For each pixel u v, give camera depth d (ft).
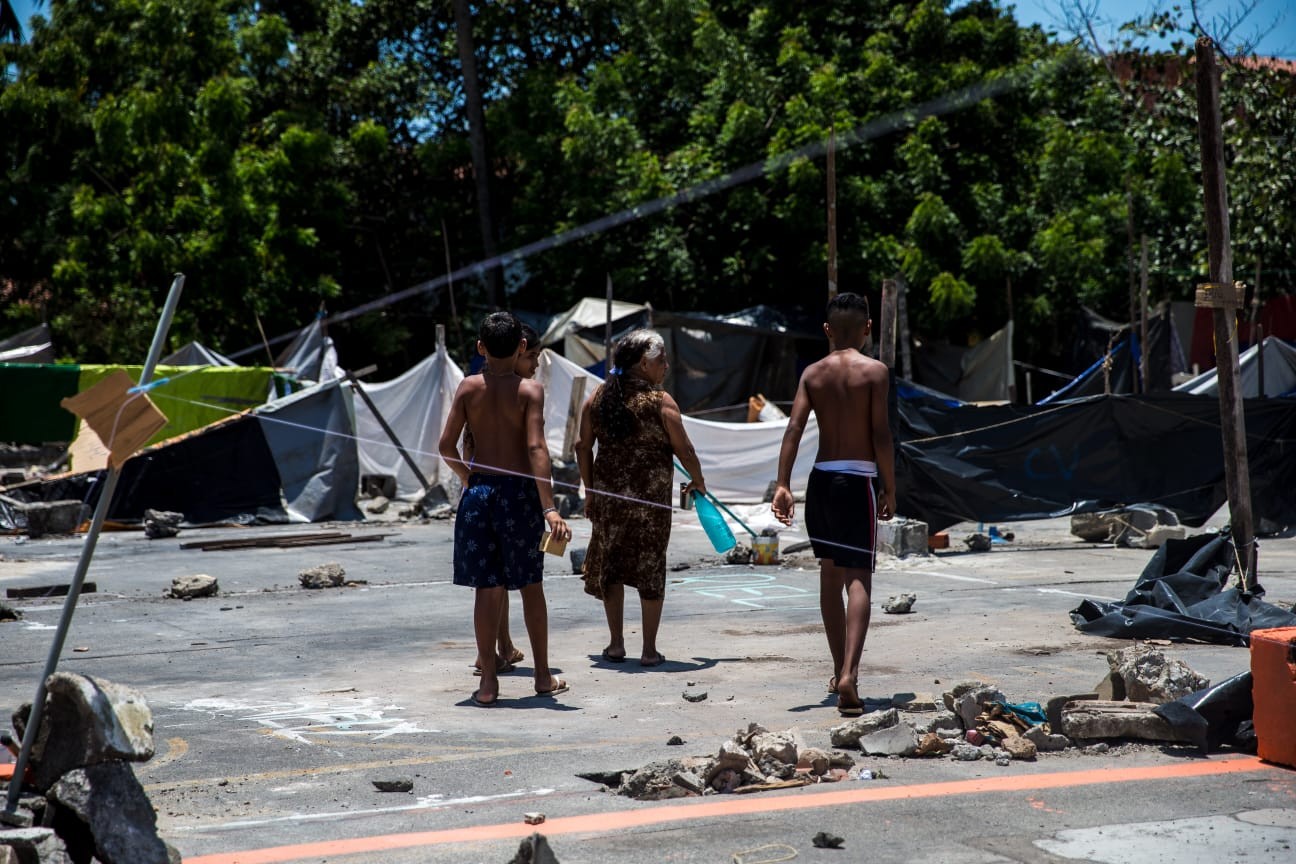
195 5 87.71
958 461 39.83
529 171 92.53
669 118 89.97
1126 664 17.84
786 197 82.07
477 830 12.57
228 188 85.35
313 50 97.04
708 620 27.14
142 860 10.99
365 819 13.08
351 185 97.55
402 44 100.12
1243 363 58.59
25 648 24.39
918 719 17.26
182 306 88.07
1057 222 81.92
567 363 63.46
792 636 24.94
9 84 89.81
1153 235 84.17
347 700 19.43
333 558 41.04
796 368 84.07
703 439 56.95
